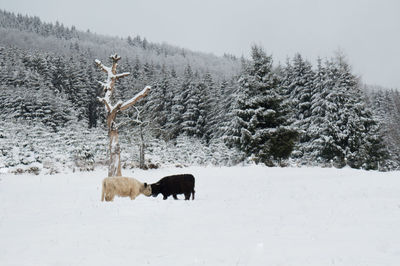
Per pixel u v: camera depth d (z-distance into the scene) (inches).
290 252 206.2
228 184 691.4
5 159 981.8
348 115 1230.3
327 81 1299.2
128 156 1133.1
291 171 870.4
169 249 217.2
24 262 195.5
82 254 209.0
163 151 1245.1
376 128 1311.5
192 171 916.6
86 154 1034.1
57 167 970.1
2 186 677.3
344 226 275.4
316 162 1285.7
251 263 187.0
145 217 328.2
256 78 1147.3
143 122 1035.9
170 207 386.0
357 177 699.4
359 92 1382.9
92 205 411.5
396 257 194.2
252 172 868.6
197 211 359.6
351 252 204.7
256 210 365.7
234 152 1264.8
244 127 1122.0
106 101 747.4
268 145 1074.7
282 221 302.8
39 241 242.2
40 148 1081.4
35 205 442.6
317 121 1327.5
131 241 238.2
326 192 507.2
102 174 864.3
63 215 350.6
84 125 1740.9
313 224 286.5
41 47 5684.1
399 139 1445.6
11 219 337.4
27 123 1476.4
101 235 256.2
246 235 251.6
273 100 1123.9
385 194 451.5
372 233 249.4
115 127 753.6
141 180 769.6
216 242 232.5
